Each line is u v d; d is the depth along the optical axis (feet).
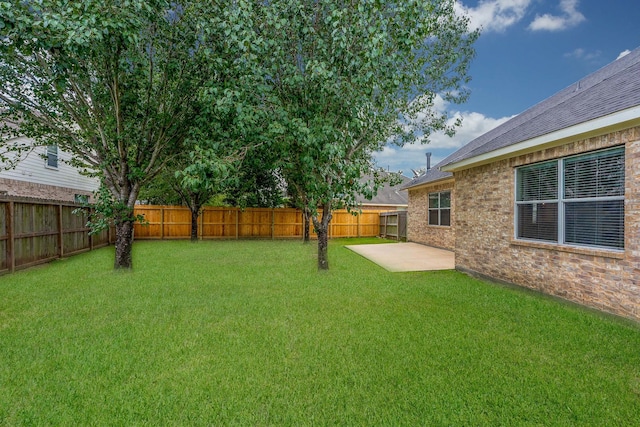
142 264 27.40
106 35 17.33
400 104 26.94
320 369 9.83
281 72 21.33
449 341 11.81
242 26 17.75
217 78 22.39
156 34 21.47
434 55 27.43
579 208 16.37
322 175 21.67
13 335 12.00
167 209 52.95
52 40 15.60
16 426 7.25
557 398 8.44
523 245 19.51
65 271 23.85
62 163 47.19
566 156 16.90
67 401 8.13
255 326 13.19
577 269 16.15
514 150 19.06
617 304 14.20
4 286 19.24
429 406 8.09
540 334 12.49
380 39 16.31
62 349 10.88
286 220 58.08
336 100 20.51
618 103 14.60
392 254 35.81
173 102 23.65
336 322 13.69
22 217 24.57
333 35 17.87
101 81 22.34
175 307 15.55
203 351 10.90
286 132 20.33
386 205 80.28
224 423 7.45
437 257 33.55
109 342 11.47
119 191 25.04
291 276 22.86
